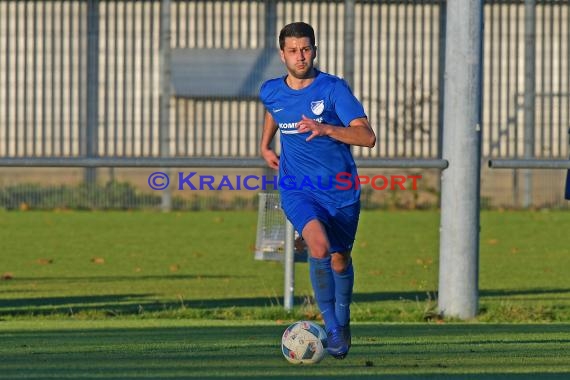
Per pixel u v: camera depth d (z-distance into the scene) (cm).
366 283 4750
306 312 3741
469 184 3625
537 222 7200
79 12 7638
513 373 2438
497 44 7669
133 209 7969
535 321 3656
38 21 7969
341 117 2577
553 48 7625
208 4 7862
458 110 3600
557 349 2877
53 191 8000
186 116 7706
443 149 3647
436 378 2362
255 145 7694
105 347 2909
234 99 7556
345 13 7025
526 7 6438
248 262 5581
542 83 7575
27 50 7881
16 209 8000
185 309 3775
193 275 5062
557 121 7612
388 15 7556
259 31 7694
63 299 4209
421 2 7344
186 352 2805
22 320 3619
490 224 7088
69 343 3005
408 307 3891
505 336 3183
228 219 7469
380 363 2612
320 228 2512
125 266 5397
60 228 6956
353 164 2638
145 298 4250
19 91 7944
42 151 7912
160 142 7594
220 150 7700
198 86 7550
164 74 7162
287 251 3744
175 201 7919
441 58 7444
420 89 7650
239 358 2691
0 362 2608
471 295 3672
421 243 6284
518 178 7831
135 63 7831
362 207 7944
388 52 7600
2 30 7925
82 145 7781
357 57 7769
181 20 7944
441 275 3697
